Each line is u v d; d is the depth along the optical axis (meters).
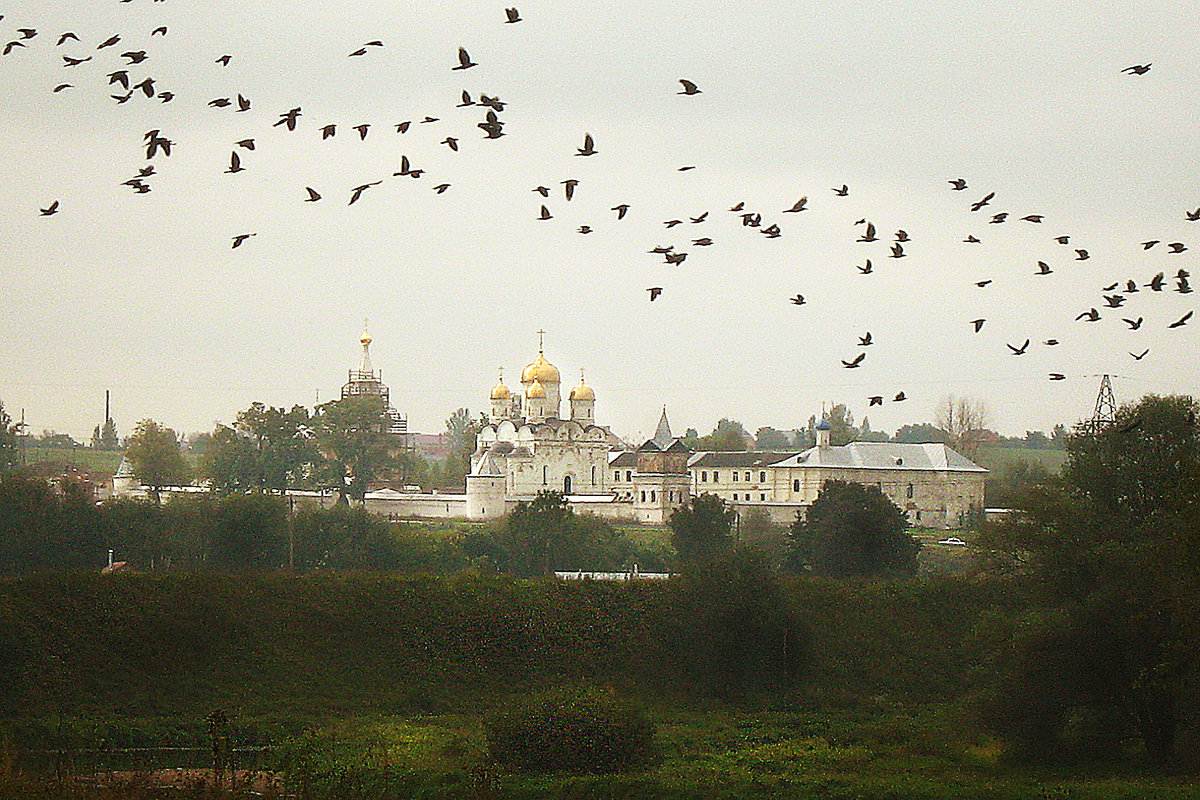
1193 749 92.75
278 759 87.88
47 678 107.00
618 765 86.94
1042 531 101.94
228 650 115.44
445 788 79.88
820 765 90.81
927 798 80.00
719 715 110.31
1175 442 110.56
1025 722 93.25
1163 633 90.00
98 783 73.50
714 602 120.19
